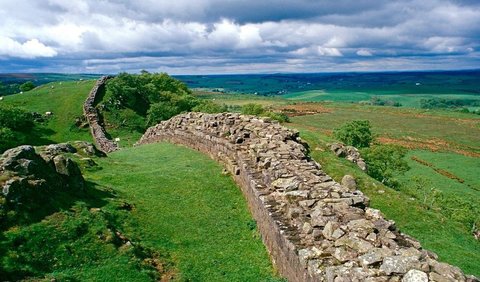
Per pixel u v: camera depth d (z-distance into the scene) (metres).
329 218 13.34
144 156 32.06
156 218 18.86
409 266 9.73
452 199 38.03
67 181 18.22
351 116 156.12
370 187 30.69
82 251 14.46
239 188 23.14
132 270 14.12
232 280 14.91
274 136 25.28
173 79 101.31
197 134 32.41
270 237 15.77
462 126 135.00
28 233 14.16
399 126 133.25
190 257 16.25
